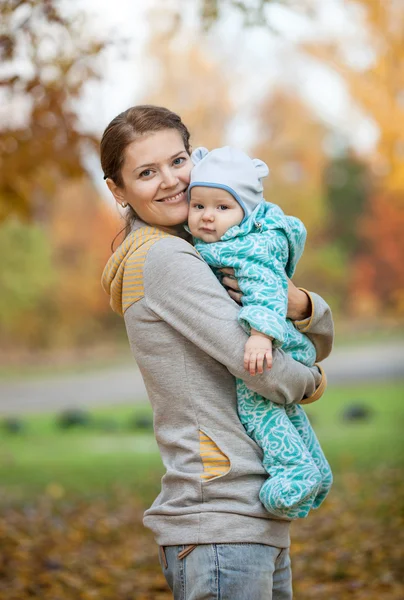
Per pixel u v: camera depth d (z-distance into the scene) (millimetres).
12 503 9117
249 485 2453
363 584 5750
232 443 2469
